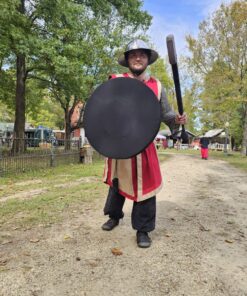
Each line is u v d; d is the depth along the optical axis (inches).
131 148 128.3
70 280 116.6
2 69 948.0
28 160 447.8
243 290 113.3
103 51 856.9
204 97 1184.2
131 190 146.9
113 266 128.0
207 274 124.0
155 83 150.1
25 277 118.1
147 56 149.6
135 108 130.0
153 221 149.4
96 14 868.0
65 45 623.5
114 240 155.5
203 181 390.3
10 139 414.9
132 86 131.6
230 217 209.9
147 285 114.3
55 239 156.1
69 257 135.3
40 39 599.5
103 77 897.5
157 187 148.3
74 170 471.8
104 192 282.0
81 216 198.5
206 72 1161.4
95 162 656.4
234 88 1074.1
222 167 611.2
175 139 155.8
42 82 959.6
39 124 2129.7
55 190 294.4
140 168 145.7
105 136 131.3
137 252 141.9
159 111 128.3
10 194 280.1
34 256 135.9
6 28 553.6
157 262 132.5
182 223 189.2
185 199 264.4
